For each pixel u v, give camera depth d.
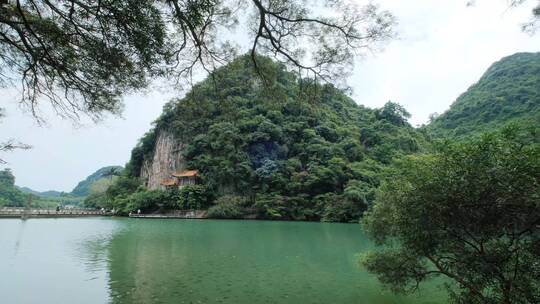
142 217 50.84
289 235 27.80
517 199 4.65
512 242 5.21
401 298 9.78
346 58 5.46
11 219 38.03
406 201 6.00
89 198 76.75
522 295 4.94
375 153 67.44
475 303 5.73
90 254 16.39
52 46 4.32
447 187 5.35
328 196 50.69
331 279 12.04
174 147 65.19
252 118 61.78
